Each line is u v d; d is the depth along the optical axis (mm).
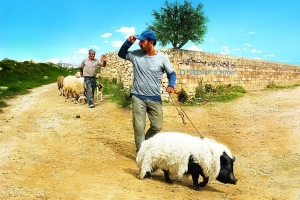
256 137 9352
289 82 32094
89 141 8094
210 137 9422
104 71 28531
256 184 5969
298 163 6980
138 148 6367
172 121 11344
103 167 6129
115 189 4859
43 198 4211
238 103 15680
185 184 5684
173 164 5230
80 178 5293
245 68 22797
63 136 8445
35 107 13078
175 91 15789
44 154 6727
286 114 12625
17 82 25281
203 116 12500
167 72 6336
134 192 4801
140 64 6273
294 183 5941
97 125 10047
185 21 19844
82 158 6641
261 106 14773
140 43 6250
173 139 5320
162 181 5621
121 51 6363
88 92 12781
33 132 8742
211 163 5188
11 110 12383
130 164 6516
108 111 12234
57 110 12250
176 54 15891
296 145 8297
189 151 5207
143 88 6289
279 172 6598
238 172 6621
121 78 21531
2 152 6652
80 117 11070
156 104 6371
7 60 34688
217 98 16750
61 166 5953
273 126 10664
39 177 5188
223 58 19984
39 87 23172
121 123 10555
